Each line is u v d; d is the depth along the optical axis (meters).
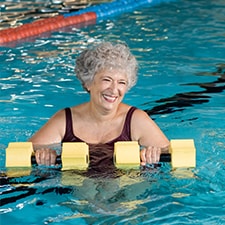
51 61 8.01
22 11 10.88
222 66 7.89
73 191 4.41
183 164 4.70
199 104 6.57
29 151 4.73
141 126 4.94
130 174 4.63
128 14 10.73
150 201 4.27
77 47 8.67
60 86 7.10
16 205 4.27
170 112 6.35
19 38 9.20
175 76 7.49
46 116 6.21
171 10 10.98
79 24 10.09
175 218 4.05
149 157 4.71
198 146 5.38
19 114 6.25
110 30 9.67
